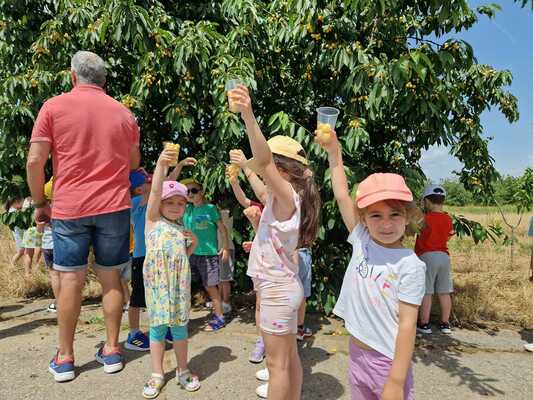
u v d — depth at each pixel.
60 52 4.22
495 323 4.26
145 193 3.53
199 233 3.94
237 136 3.77
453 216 4.60
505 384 2.92
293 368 2.25
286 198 2.02
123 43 4.35
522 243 9.77
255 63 4.16
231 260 4.37
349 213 2.11
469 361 3.29
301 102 4.42
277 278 2.09
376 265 1.81
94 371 3.02
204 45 3.82
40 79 4.07
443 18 3.14
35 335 3.69
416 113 3.71
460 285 5.49
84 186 2.88
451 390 2.82
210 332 3.83
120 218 3.03
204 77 3.87
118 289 3.07
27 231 5.55
